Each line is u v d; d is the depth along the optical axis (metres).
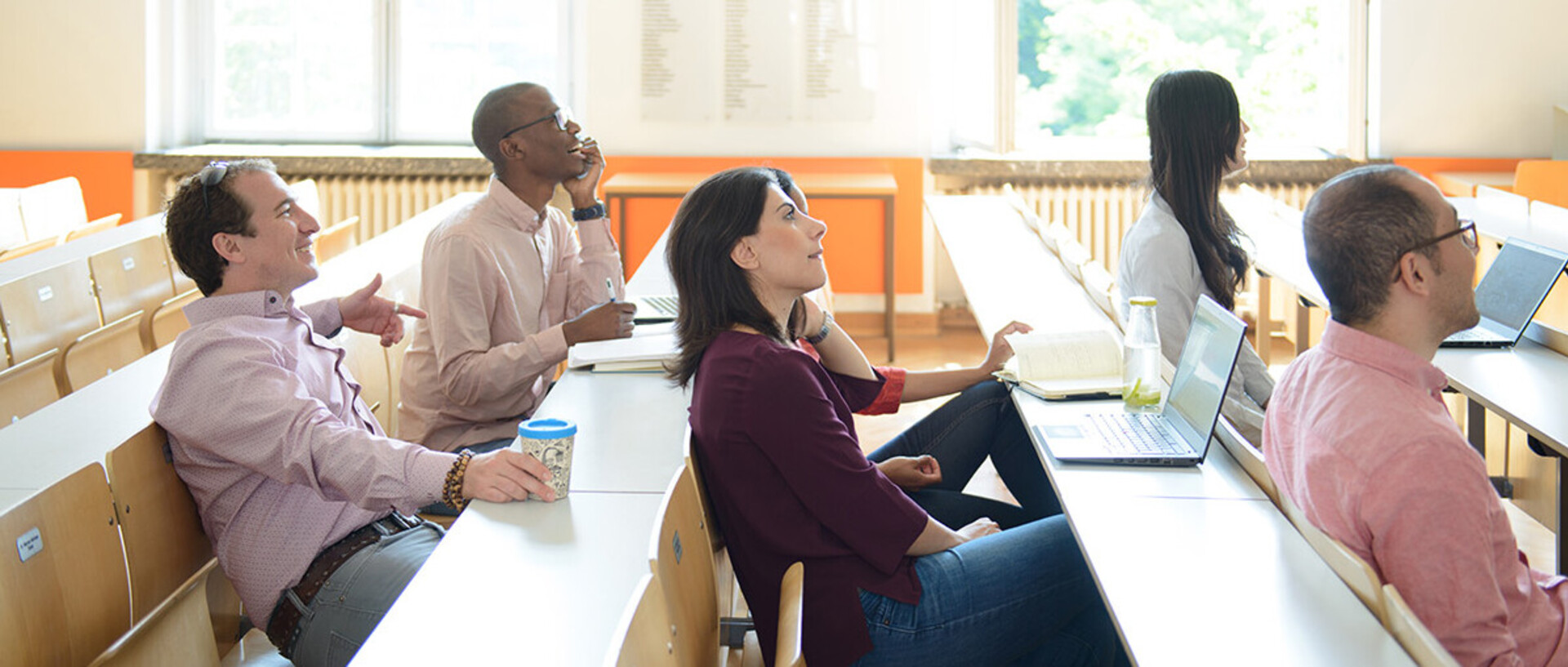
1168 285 2.85
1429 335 1.73
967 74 6.93
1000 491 4.24
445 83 7.20
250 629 2.60
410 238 4.57
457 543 1.87
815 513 2.00
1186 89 2.84
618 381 2.79
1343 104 6.79
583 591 1.71
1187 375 2.37
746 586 2.08
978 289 3.87
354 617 2.08
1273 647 1.54
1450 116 6.65
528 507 2.01
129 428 2.37
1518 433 3.20
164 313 4.12
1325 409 1.72
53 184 5.64
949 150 7.06
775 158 6.86
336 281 3.76
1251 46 7.25
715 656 1.87
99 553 1.89
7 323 3.38
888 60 6.80
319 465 2.07
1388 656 1.51
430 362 3.05
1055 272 4.16
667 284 3.83
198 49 7.17
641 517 1.97
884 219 6.87
